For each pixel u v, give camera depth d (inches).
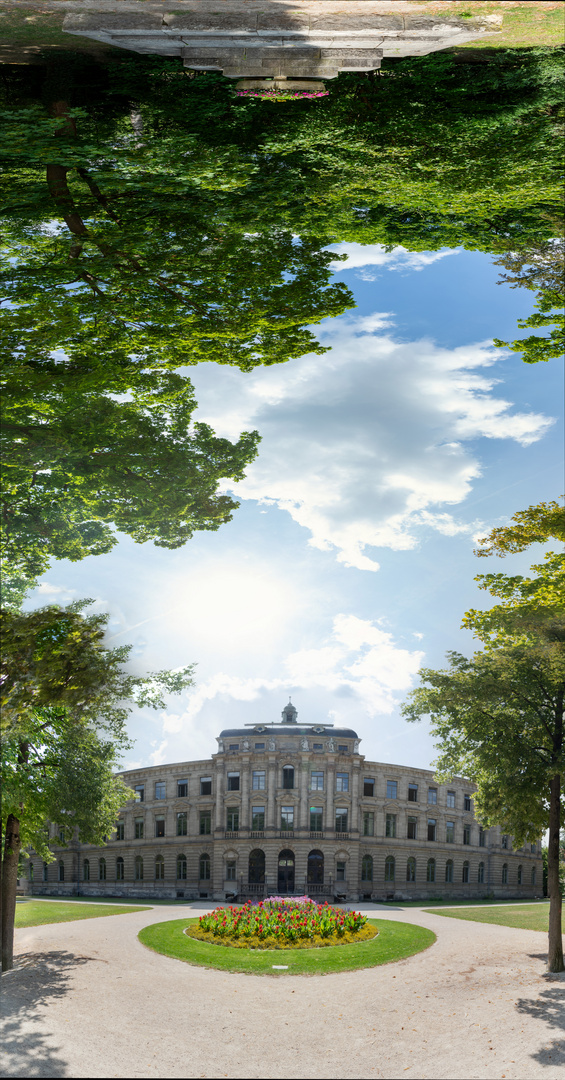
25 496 701.9
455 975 837.8
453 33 439.5
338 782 2541.8
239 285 624.4
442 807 2726.4
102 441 666.2
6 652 591.2
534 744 836.6
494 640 842.2
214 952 1013.2
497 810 876.0
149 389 717.3
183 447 720.3
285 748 2556.6
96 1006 676.1
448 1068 514.6
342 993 762.8
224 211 561.6
